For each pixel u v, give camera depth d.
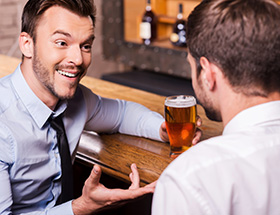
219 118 0.90
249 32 0.77
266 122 0.81
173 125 1.17
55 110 1.21
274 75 0.80
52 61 1.10
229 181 0.75
